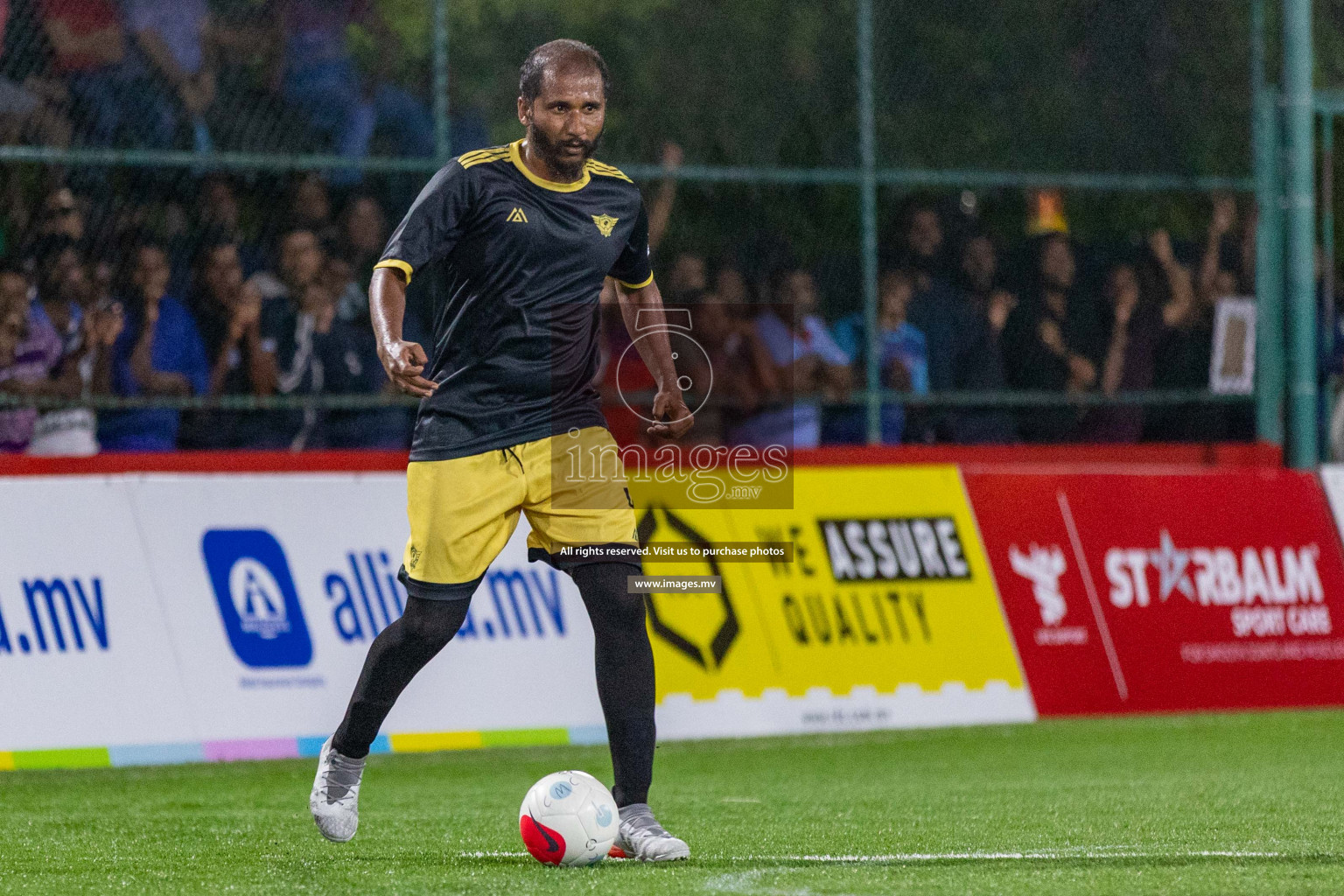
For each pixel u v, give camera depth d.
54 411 26.03
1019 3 32.31
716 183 29.86
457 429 13.97
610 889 12.91
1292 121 30.92
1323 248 31.91
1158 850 15.68
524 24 33.88
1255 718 29.67
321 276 27.48
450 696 25.17
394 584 25.77
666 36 33.41
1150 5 32.19
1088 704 28.17
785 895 12.56
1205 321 31.50
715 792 21.75
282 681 24.78
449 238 13.80
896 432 29.97
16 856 16.09
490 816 19.19
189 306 27.00
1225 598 29.34
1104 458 30.36
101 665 23.86
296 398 27.00
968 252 30.77
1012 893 12.74
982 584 28.19
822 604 27.19
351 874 14.24
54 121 26.75
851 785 22.45
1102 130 32.12
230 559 24.91
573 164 13.95
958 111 32.34
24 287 25.84
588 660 26.14
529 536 14.70
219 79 27.97
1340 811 18.91
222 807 20.48
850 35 32.44
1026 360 30.81
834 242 30.42
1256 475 30.19
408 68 29.58
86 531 24.27
